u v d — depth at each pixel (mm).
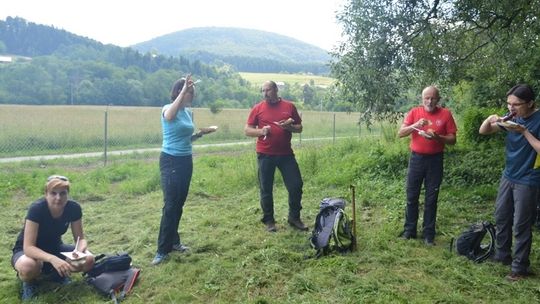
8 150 15516
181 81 4742
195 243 5367
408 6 8008
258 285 4180
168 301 3973
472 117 9844
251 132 5648
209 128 4957
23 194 8477
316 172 9398
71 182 9336
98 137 18031
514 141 4207
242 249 5098
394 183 7914
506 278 4215
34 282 4125
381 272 4352
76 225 4336
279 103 5738
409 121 5254
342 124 26656
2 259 5027
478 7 7570
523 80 8609
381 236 5406
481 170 7895
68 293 4090
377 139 12641
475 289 4012
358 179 8477
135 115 25359
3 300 4000
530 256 4715
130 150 17016
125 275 4215
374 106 8531
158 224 6238
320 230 5043
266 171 5789
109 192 8734
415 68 8602
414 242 5203
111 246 5496
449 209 6512
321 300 3826
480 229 4730
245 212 6789
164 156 4746
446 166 8430
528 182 4098
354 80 8312
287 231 5781
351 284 4094
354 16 8086
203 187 8883
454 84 9477
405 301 3760
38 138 16922
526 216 4141
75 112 25328
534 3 6969
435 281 4172
